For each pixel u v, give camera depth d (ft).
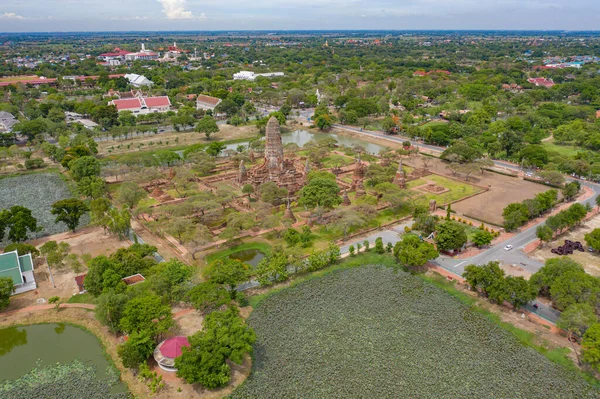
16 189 531.09
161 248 377.91
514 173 570.87
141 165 568.82
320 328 274.57
